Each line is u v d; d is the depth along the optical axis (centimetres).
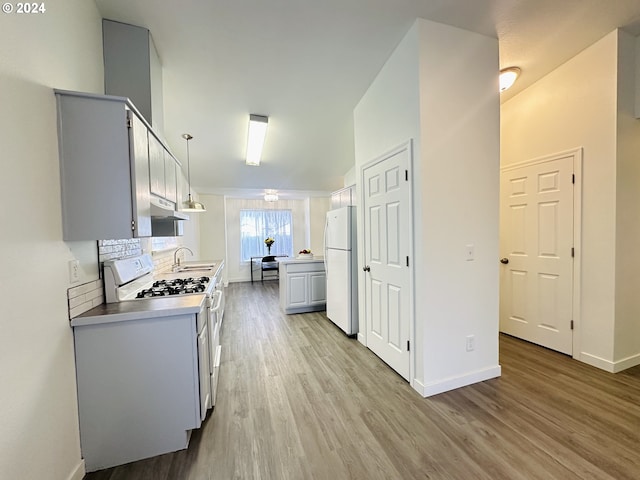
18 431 110
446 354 225
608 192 246
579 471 148
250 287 684
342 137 418
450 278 224
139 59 213
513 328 327
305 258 485
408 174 227
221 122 362
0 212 104
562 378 239
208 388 199
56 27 144
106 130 149
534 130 299
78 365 153
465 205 227
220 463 158
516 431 178
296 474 150
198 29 219
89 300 166
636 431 176
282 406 208
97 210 148
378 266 281
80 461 153
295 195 766
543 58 263
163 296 198
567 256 276
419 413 198
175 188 276
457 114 223
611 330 247
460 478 145
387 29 222
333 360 283
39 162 127
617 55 236
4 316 105
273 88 297
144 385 162
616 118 239
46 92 134
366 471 151
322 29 222
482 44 231
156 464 159
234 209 774
